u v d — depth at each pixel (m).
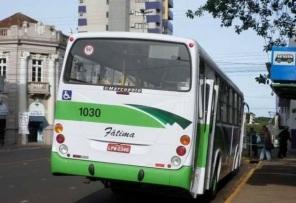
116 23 115.12
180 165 12.08
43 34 73.75
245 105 27.58
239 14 17.83
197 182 13.14
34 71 73.81
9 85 72.44
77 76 12.72
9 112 71.94
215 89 14.26
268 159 34.84
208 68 13.84
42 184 18.86
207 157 13.69
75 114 12.59
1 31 73.25
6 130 71.81
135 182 12.44
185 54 12.34
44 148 58.38
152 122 12.21
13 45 72.62
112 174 12.28
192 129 12.13
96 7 135.62
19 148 57.59
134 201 15.41
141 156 12.21
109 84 12.50
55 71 74.75
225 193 17.66
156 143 12.16
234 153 21.73
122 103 12.38
